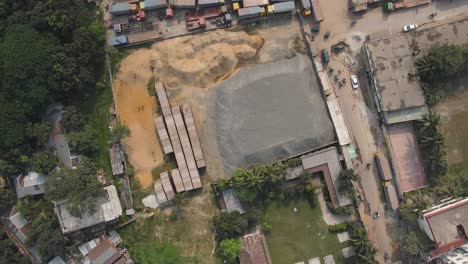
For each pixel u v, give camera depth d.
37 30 61.06
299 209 65.62
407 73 63.88
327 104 65.75
